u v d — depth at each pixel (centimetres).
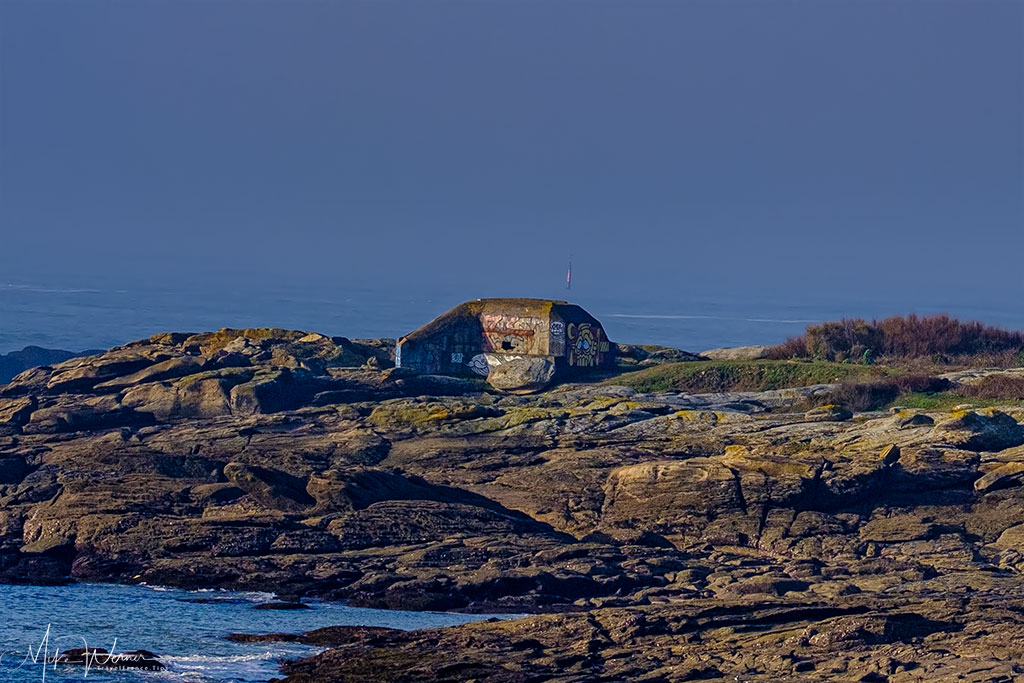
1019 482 17225
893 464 17675
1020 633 12062
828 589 14675
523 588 14975
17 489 17862
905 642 12069
